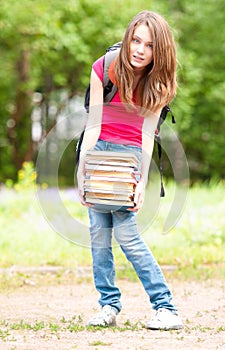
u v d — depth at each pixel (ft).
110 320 31.76
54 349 27.20
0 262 54.13
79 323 33.40
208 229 65.21
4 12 114.01
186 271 51.11
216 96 139.44
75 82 135.74
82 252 57.93
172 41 29.73
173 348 27.48
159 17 29.66
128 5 124.77
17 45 125.70
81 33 123.44
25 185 82.07
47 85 140.05
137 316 35.45
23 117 144.25
